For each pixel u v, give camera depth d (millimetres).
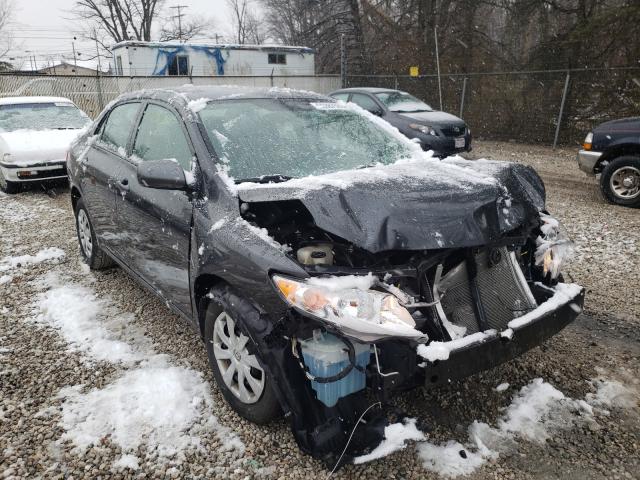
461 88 17219
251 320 2496
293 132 3549
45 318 4113
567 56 16109
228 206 2838
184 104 3498
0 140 8805
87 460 2580
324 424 2354
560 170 10945
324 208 2461
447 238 2441
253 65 23812
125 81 18562
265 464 2527
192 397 3049
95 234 4785
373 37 24141
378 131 3953
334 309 2172
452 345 2357
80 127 9711
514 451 2604
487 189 2725
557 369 3318
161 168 2936
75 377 3281
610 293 4461
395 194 2574
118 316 4125
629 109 13602
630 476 2445
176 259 3209
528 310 2812
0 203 8094
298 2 33438
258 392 2666
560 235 3199
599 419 2840
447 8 19812
